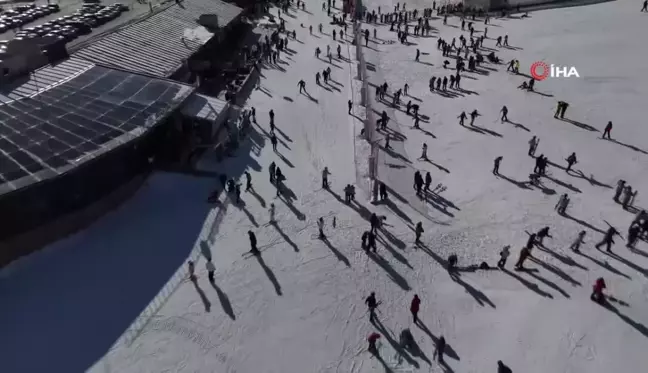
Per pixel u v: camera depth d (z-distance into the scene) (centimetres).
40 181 2431
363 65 5228
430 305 2362
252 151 3584
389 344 2166
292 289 2450
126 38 4397
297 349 2147
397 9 7369
